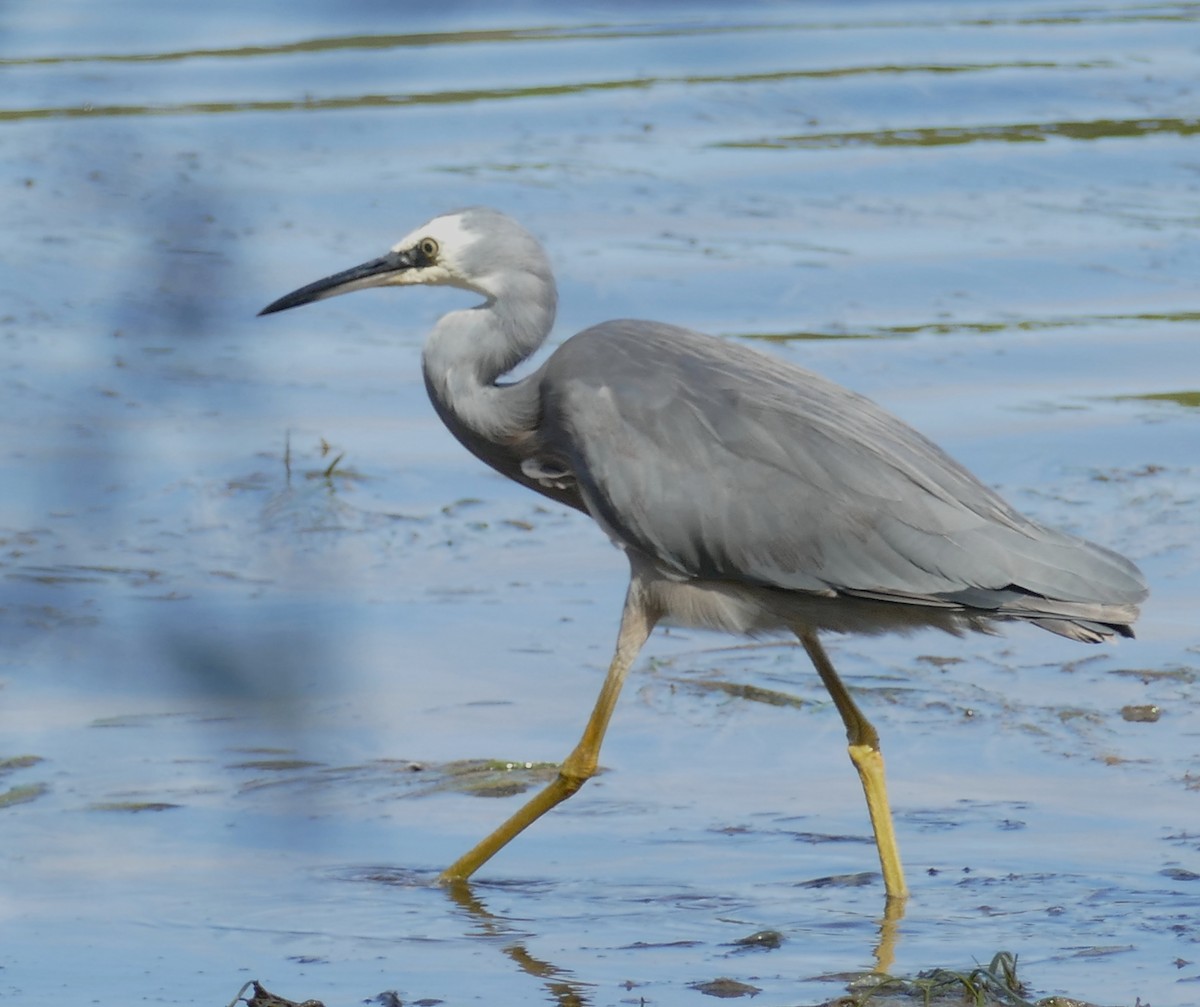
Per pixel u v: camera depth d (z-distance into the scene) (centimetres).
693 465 941
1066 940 813
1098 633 895
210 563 1305
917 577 909
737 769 1030
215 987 780
